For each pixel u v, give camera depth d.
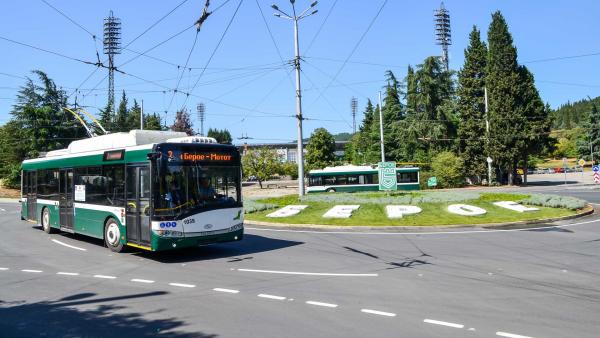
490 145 57.66
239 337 6.46
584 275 10.00
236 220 13.59
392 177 29.20
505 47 56.88
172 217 12.41
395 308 7.71
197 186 12.94
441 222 19.88
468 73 61.88
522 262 11.54
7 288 9.90
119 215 13.91
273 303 8.20
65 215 17.42
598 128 93.19
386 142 70.44
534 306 7.68
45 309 8.22
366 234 17.70
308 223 20.61
